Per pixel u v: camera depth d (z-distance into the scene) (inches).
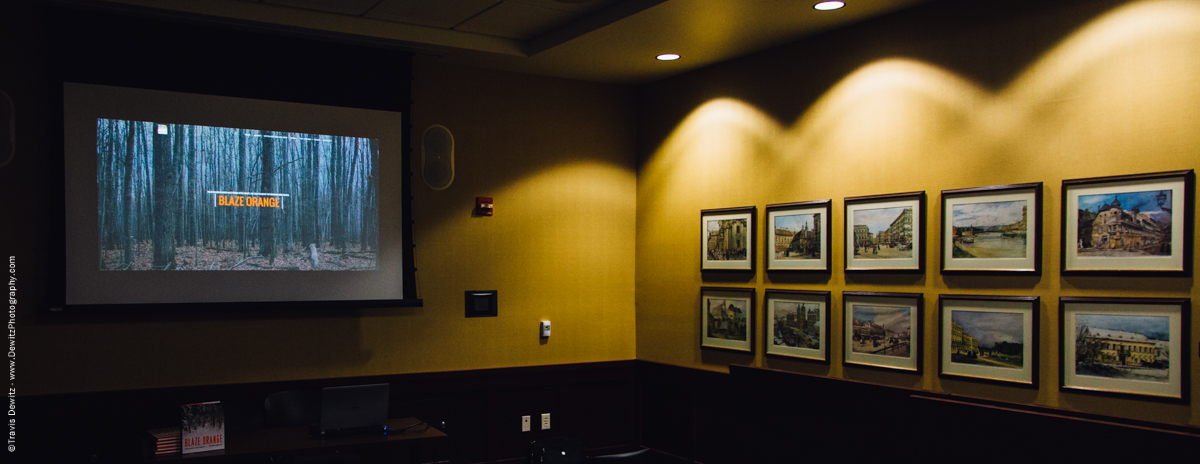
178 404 155.3
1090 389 119.7
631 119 218.2
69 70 146.4
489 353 194.1
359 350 176.4
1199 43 109.6
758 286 179.6
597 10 160.6
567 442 169.8
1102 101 119.7
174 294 155.7
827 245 162.7
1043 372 126.0
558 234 205.5
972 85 137.0
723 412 186.2
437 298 187.3
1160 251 113.0
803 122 169.0
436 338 186.9
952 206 139.1
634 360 214.7
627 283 216.4
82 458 146.7
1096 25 120.5
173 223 156.0
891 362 149.3
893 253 149.6
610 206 214.4
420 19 167.2
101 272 149.2
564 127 207.6
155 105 154.4
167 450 122.0
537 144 203.2
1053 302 125.1
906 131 147.7
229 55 161.5
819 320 164.1
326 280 171.2
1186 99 110.6
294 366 168.4
